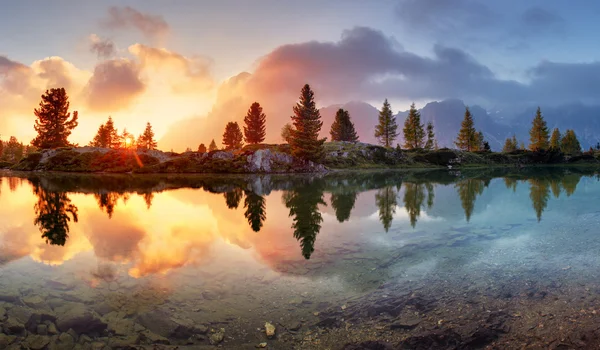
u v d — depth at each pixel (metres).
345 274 9.02
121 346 5.64
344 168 80.19
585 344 5.52
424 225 15.45
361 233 13.91
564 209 18.59
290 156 71.19
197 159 68.06
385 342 5.79
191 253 10.91
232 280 8.54
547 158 99.94
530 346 5.56
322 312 6.88
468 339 5.82
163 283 8.30
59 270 9.19
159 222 16.12
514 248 11.27
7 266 9.48
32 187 33.62
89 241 12.34
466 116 111.62
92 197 25.80
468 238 12.85
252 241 12.54
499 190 28.86
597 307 6.75
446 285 8.18
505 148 144.88
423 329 6.17
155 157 72.19
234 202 23.45
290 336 6.00
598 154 121.38
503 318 6.47
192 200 24.47
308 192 29.86
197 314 6.75
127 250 11.17
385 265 9.75
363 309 6.99
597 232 13.18
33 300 7.21
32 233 13.56
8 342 5.67
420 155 95.81
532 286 7.95
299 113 71.69
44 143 80.25
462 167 88.12
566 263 9.55
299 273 9.09
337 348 5.64
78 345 5.65
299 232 14.11
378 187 34.12
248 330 6.19
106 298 7.41
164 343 5.75
